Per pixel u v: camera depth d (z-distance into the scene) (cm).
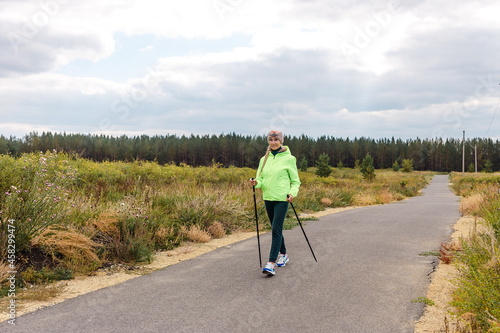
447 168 12925
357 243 704
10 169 575
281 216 505
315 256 594
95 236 612
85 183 1042
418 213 1255
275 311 356
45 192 546
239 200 1084
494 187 1206
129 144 8069
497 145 13200
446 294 402
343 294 406
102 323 325
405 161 10569
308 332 308
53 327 315
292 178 512
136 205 755
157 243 686
